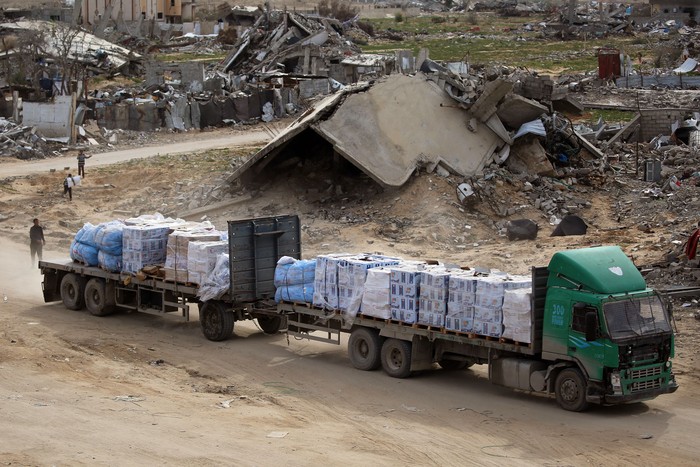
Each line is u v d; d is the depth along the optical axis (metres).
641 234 33.16
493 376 20.38
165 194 43.44
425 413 19.31
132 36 109.12
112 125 63.12
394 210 37.22
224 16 123.69
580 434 17.91
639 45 103.00
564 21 116.25
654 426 18.36
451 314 20.61
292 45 82.81
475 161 39.53
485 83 39.69
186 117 64.38
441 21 134.50
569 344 18.95
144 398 20.36
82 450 16.98
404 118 39.56
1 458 16.50
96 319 27.64
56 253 36.34
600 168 41.84
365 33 114.12
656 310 19.11
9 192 44.84
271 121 67.25
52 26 86.12
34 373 22.06
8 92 68.38
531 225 34.47
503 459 16.69
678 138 50.09
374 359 22.14
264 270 24.78
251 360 23.36
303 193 40.19
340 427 18.52
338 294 22.53
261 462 16.39
